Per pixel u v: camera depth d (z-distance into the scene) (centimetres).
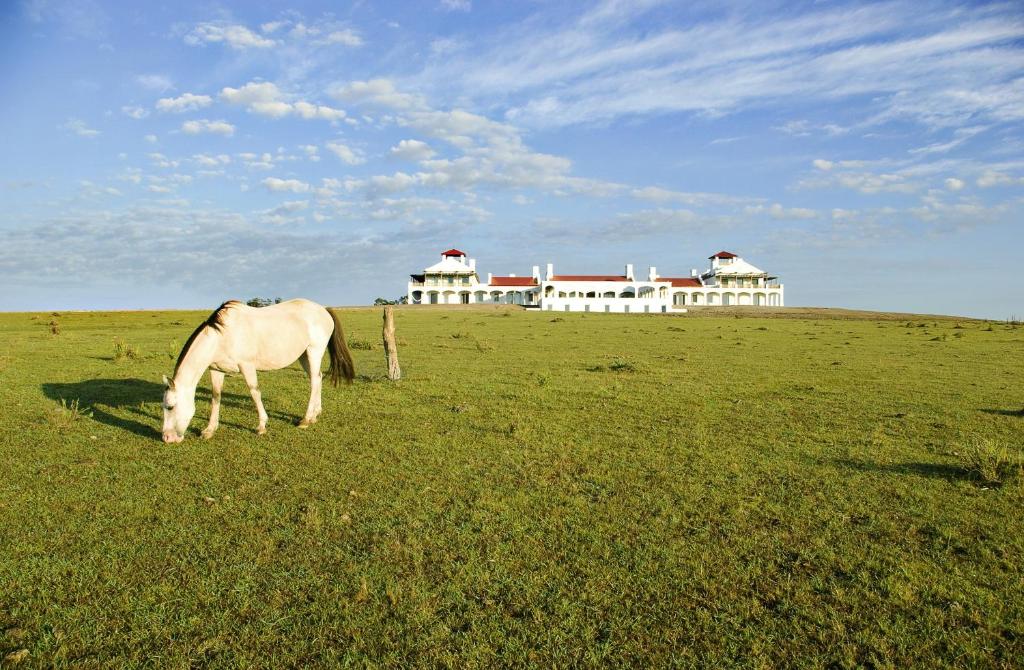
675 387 1556
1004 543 620
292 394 1431
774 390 1536
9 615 488
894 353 2533
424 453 927
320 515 680
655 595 522
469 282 11212
